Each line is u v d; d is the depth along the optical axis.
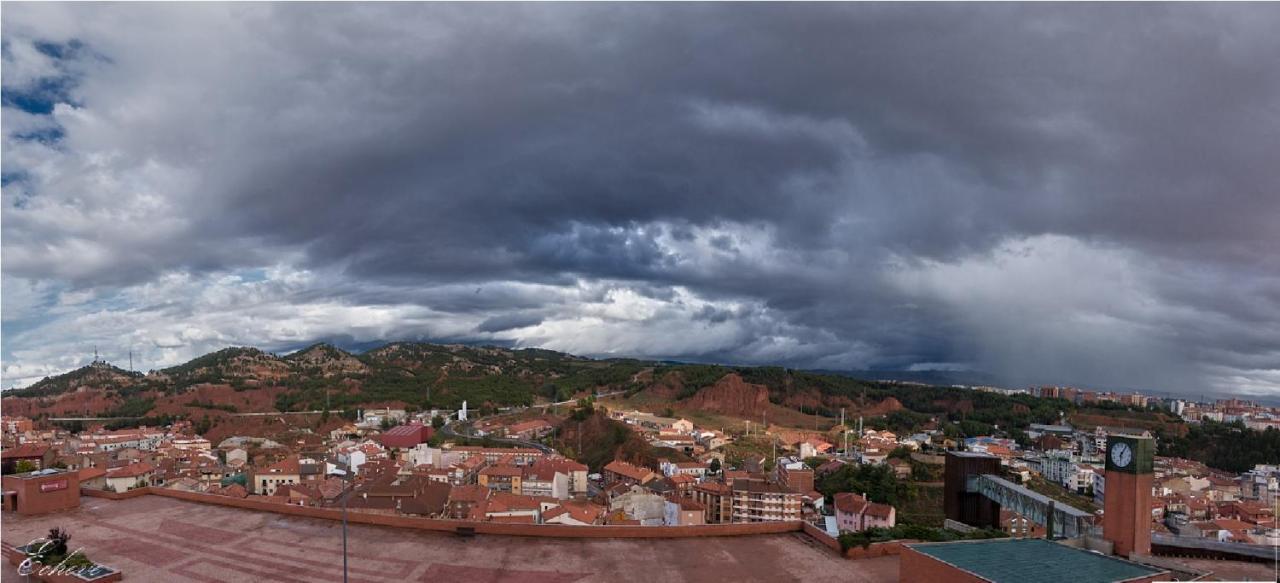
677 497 103.12
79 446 152.38
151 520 31.72
